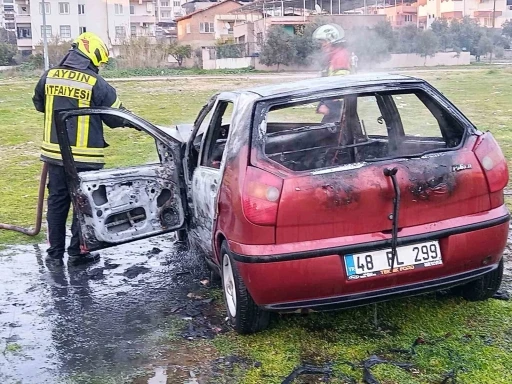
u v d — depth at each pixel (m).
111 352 3.93
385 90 3.99
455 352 3.64
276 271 3.49
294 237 3.52
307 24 48.06
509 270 5.04
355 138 4.51
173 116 17.05
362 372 3.47
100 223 4.89
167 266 5.58
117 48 51.34
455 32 54.12
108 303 4.77
